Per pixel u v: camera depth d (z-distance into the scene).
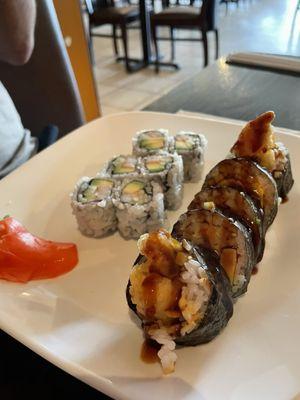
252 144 0.21
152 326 0.15
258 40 0.91
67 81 0.45
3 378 0.17
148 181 0.24
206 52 0.85
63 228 0.24
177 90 0.35
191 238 0.18
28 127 0.46
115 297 0.19
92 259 0.21
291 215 0.22
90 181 0.25
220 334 0.16
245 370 0.14
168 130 0.29
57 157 0.28
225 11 1.22
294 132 0.27
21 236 0.21
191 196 0.26
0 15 0.29
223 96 0.33
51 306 0.18
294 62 0.37
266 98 0.32
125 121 0.30
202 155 0.26
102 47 1.10
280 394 0.13
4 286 0.19
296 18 1.03
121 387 0.14
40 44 0.41
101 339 0.16
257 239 0.18
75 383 0.16
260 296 0.18
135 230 0.22
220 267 0.17
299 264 0.19
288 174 0.23
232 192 0.19
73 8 0.58
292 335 0.16
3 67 0.42
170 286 0.15
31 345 0.16
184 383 0.14
